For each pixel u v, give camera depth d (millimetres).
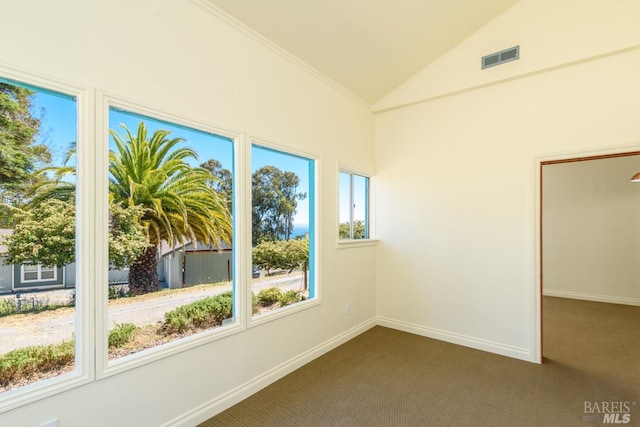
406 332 3871
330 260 3367
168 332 2035
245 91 2482
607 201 5082
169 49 1996
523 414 2195
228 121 2346
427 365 2961
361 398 2400
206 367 2160
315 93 3217
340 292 3514
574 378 2691
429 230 3729
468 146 3453
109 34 1728
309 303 3049
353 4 2547
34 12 1472
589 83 2814
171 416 1960
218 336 2223
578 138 2857
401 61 3400
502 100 3242
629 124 2648
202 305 2227
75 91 1596
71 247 1627
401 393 2469
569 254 5387
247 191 2473
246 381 2434
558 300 5242
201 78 2174
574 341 3496
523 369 2869
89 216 1625
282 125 2818
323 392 2486
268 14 2412
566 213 5406
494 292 3281
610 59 2729
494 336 3271
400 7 2697
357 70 3361
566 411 2223
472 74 3330
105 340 1680
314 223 3223
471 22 3109
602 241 5121
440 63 3537
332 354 3223
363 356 3170
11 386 1438
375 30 2883
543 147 3025
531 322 3051
